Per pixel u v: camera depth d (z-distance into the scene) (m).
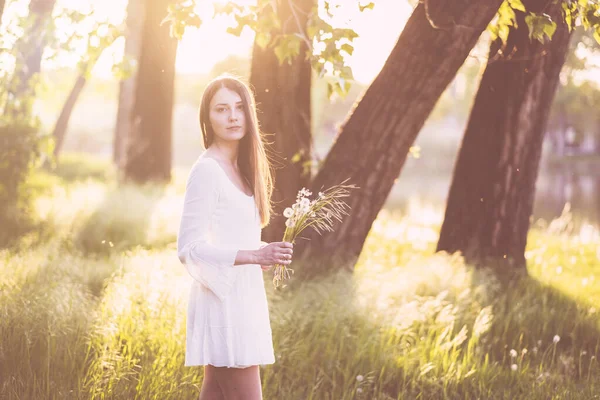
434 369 5.08
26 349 4.46
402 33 6.77
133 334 4.97
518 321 6.18
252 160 3.47
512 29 8.13
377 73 7.05
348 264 7.05
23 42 10.74
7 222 10.18
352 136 7.05
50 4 13.45
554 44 8.28
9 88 11.28
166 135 18.53
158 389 4.34
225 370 3.37
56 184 16.19
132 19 20.31
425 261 7.79
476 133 8.65
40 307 4.89
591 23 5.60
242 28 5.63
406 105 6.84
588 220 18.98
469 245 8.62
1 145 10.76
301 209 3.54
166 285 5.67
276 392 4.70
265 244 3.57
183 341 4.89
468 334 5.89
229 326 3.27
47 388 4.20
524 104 8.42
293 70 7.54
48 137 11.38
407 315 5.67
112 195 13.66
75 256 7.68
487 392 4.97
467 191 8.70
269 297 5.74
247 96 3.46
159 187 16.27
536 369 5.28
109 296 5.48
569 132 60.94
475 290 6.68
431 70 6.64
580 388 5.07
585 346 6.05
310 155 7.72
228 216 3.30
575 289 7.58
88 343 4.60
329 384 4.89
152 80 18.08
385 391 4.95
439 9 6.32
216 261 3.17
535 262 9.41
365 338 5.28
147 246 9.55
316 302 5.87
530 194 8.71
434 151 68.12
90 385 4.27
